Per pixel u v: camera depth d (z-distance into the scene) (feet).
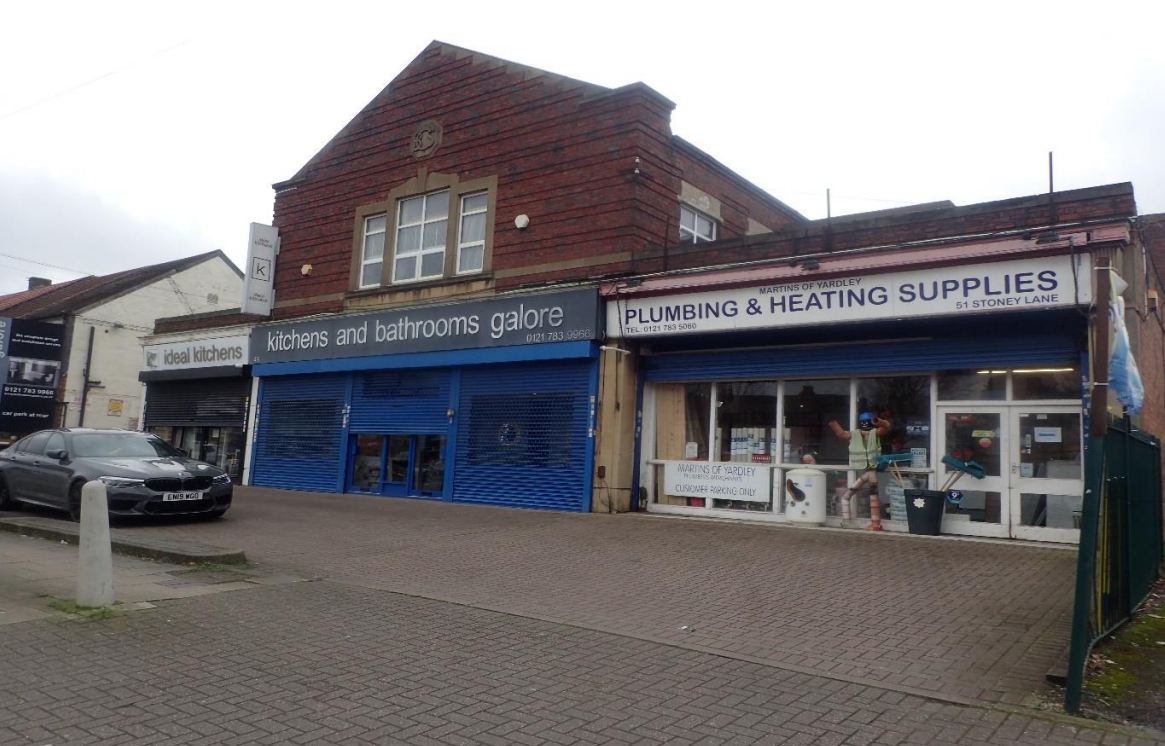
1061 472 37.78
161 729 15.33
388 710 16.58
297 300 68.18
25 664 18.81
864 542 37.45
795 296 41.96
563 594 27.66
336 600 26.16
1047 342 37.96
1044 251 35.24
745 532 40.57
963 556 33.81
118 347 105.29
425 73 61.72
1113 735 15.71
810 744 15.17
